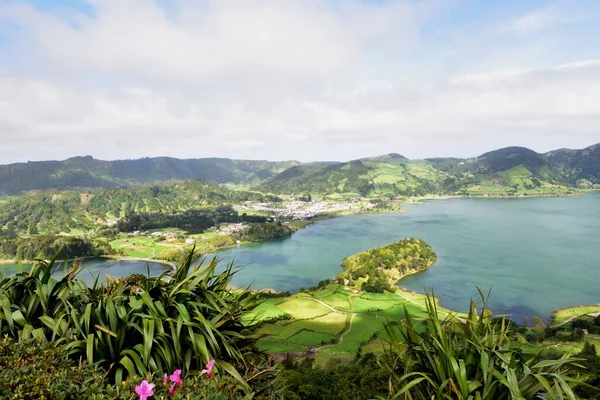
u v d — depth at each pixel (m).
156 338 4.33
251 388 4.34
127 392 3.63
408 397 4.18
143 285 5.20
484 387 3.80
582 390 14.36
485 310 4.59
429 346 4.43
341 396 23.34
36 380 3.59
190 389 3.79
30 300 5.02
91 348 4.08
